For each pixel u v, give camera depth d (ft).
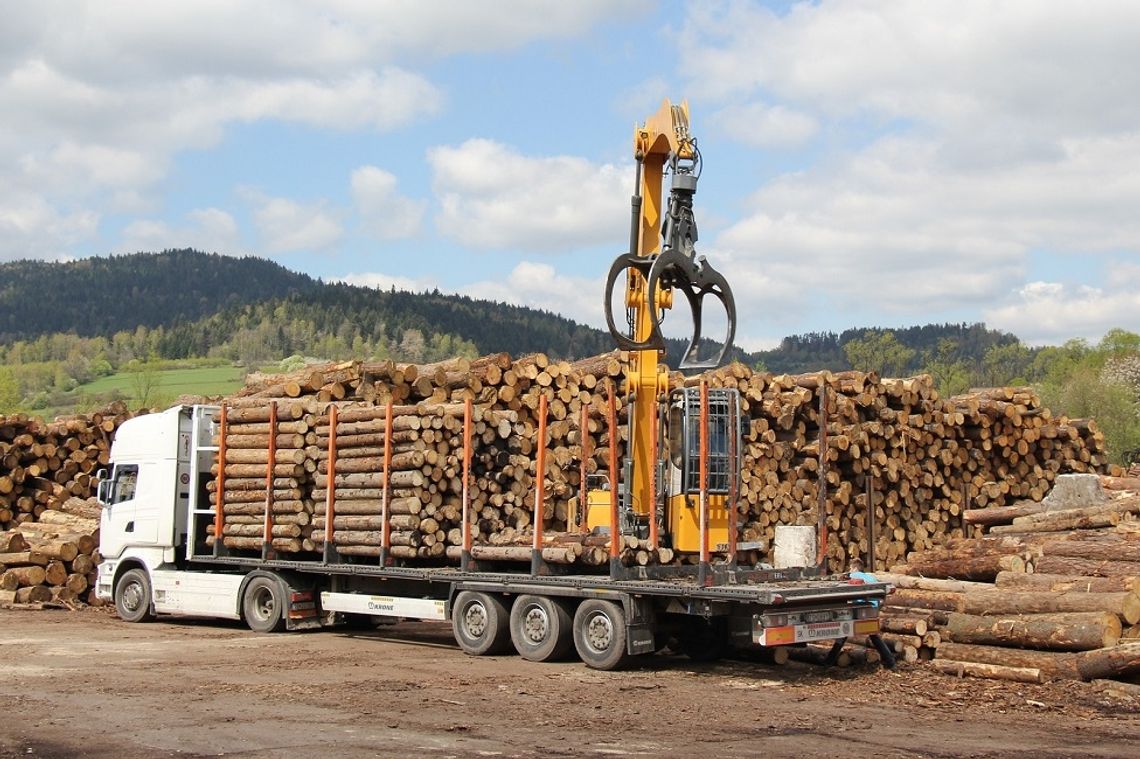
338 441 54.13
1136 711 37.32
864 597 45.24
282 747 30.40
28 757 29.32
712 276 44.70
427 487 51.24
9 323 629.10
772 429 65.92
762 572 45.01
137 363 264.52
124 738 31.53
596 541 45.96
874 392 68.59
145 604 61.77
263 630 57.06
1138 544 47.19
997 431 74.43
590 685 41.14
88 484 84.02
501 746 30.76
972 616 45.62
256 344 426.92
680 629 46.83
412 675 43.14
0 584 70.54
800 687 41.55
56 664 46.11
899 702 38.75
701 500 43.73
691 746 31.09
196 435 60.75
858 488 67.77
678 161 45.85
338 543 53.98
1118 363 193.88
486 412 53.42
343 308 449.89
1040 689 40.78
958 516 72.69
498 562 50.19
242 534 58.08
